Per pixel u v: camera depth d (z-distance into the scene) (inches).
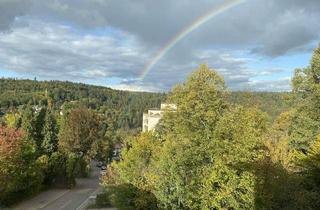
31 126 2404.0
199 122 978.1
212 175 800.3
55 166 2128.4
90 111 3309.5
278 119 1640.0
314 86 1365.7
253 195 758.5
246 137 886.4
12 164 1472.7
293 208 759.7
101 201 1455.5
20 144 1573.6
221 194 774.5
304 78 1422.2
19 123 2449.6
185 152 858.8
